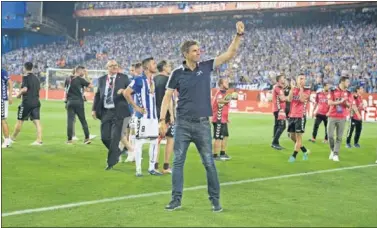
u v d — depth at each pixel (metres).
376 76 37.12
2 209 6.62
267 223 6.10
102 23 58.84
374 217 6.54
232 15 52.78
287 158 12.30
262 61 44.31
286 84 14.34
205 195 7.66
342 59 41.53
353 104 12.21
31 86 13.44
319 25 47.50
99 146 13.59
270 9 48.09
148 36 54.84
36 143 13.61
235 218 6.30
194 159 11.59
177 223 6.01
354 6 44.34
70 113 13.90
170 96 6.73
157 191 7.91
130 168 10.18
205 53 48.84
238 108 33.56
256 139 16.50
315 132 16.59
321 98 16.33
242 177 9.44
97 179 8.88
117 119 10.06
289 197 7.66
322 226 6.04
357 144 15.59
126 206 6.84
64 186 8.20
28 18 52.94
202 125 6.57
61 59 50.88
